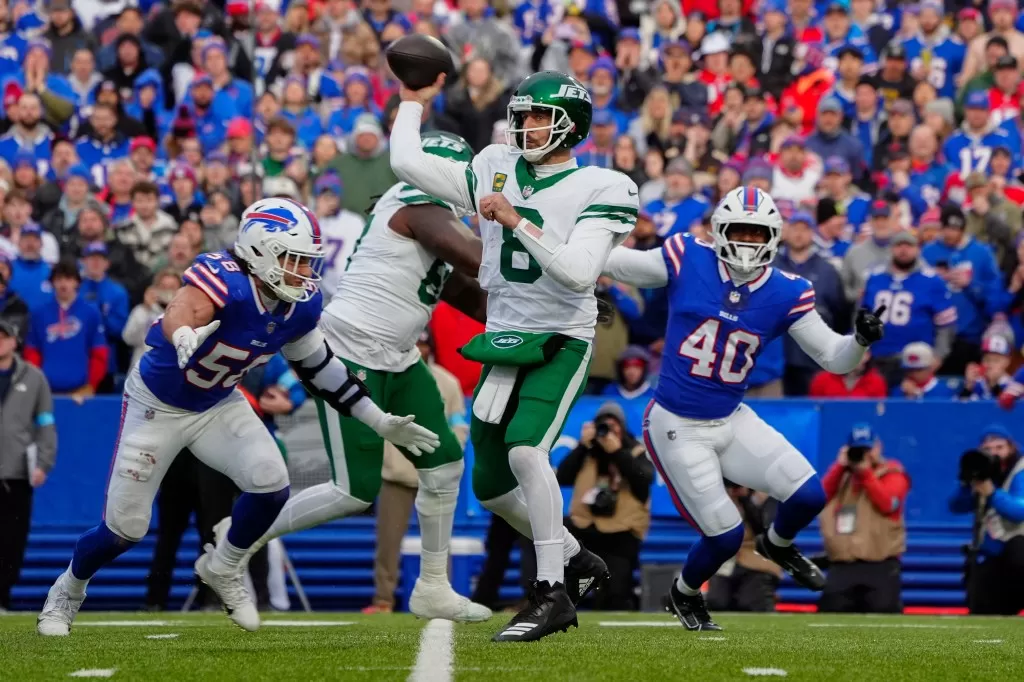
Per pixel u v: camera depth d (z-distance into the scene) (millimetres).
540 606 14875
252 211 14656
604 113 34500
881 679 12445
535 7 42000
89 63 38500
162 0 41562
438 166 15609
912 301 29750
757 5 41188
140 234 31312
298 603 28625
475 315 19297
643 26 41344
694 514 18641
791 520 18734
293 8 39906
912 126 35625
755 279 18438
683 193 31656
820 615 24656
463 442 26312
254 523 15922
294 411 26641
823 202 32094
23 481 26422
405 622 20719
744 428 18875
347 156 32438
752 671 12695
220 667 12727
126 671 12453
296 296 14758
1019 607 25750
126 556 28719
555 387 15117
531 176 15266
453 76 37844
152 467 15570
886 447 28781
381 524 25844
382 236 18094
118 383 30531
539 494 14867
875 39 40281
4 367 26438
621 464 25734
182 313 14383
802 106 37531
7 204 31578
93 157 35656
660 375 18938
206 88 37031
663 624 20828
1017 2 40094
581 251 14461
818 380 30000
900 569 26391
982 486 26078
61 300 29531
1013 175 34906
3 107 37344
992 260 30891
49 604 16672
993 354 29500
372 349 17906
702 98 37656
